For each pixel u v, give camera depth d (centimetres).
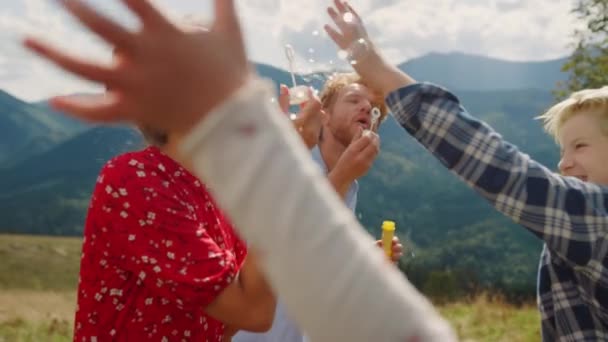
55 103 48
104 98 50
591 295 159
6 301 1096
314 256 51
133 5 49
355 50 115
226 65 53
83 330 162
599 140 173
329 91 325
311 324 51
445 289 1955
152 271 147
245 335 288
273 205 52
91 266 159
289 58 181
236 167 52
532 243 8656
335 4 115
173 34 51
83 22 47
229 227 185
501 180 132
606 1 1434
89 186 13125
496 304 1198
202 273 144
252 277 137
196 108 52
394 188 12006
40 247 3712
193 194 161
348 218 54
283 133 54
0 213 11100
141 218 150
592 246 139
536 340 939
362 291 50
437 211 10831
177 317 162
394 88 126
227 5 54
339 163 168
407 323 50
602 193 142
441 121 128
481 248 8694
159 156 159
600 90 177
